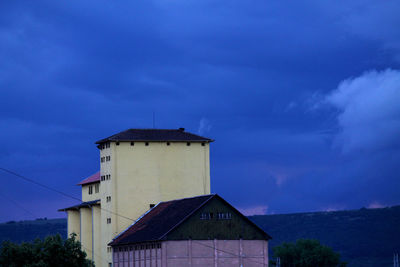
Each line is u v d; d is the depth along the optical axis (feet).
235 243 352.08
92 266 334.65
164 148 427.33
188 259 339.36
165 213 377.91
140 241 356.18
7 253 316.40
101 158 431.02
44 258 317.42
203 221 346.54
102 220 424.05
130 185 416.26
